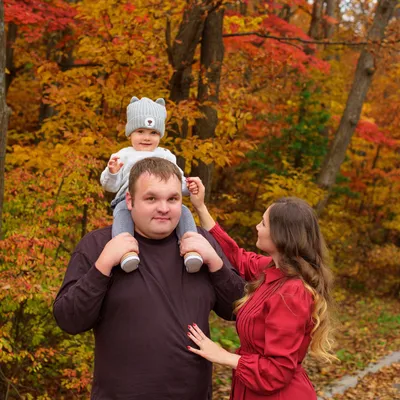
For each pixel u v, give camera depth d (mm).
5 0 6922
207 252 2357
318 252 2559
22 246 4484
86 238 2438
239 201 11820
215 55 7734
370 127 12375
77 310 2178
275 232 2531
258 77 9055
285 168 11992
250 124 11492
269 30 10008
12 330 5023
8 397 5082
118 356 2246
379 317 11141
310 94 12195
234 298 2506
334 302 2611
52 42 9062
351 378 7285
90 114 6375
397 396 6664
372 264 13172
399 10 14859
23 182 5289
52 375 5422
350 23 14211
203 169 7840
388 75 13758
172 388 2254
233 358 2385
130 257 2182
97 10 6629
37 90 10789
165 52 7688
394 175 13102
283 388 2461
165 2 6754
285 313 2381
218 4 6871
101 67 7094
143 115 3156
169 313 2283
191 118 6617
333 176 12055
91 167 5234
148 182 2250
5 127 4352
